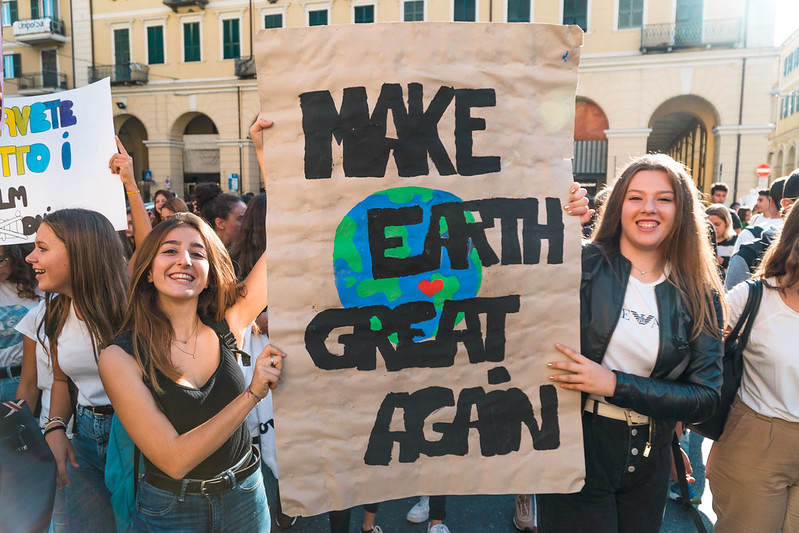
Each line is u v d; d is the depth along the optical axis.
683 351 1.71
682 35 18.89
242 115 23.16
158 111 24.14
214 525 1.69
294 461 1.57
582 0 19.58
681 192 1.72
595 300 1.76
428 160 1.59
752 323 2.02
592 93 19.81
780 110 39.34
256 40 1.54
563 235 1.66
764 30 18.45
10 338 2.61
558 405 1.68
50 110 2.62
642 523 1.81
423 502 3.08
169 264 1.65
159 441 1.49
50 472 1.86
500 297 1.64
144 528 1.69
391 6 20.97
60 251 1.97
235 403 1.52
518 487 1.67
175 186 24.70
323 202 1.57
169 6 23.25
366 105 1.56
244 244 2.99
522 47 1.60
